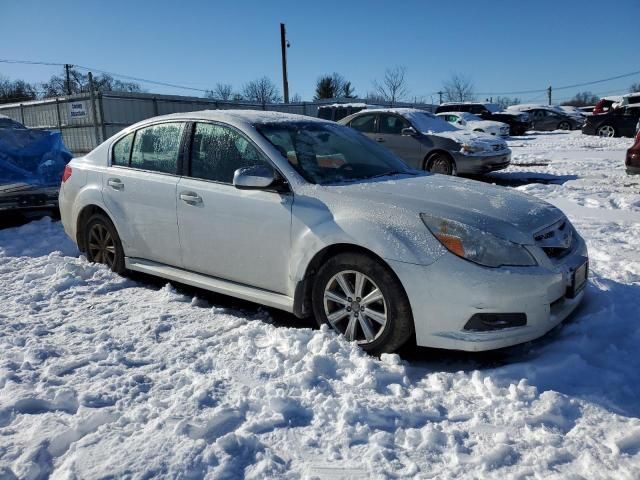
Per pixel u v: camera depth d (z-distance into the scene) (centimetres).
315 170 400
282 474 236
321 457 248
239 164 411
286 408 284
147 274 530
